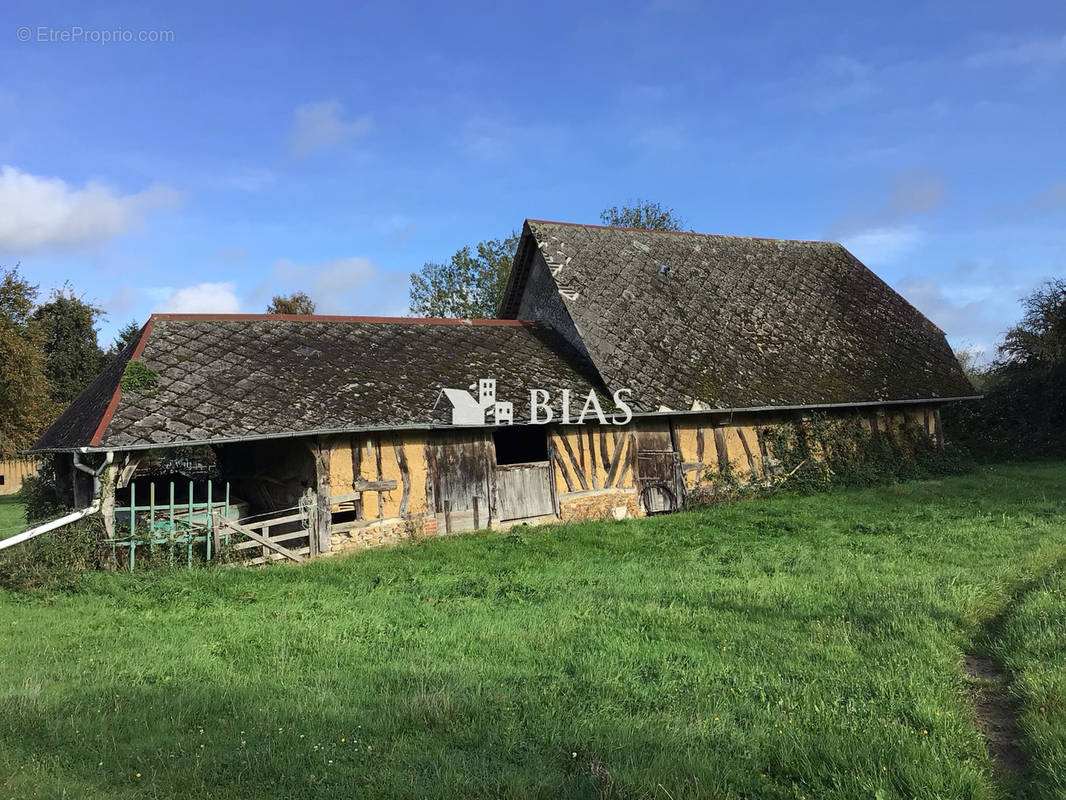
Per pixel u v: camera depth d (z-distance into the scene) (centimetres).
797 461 1809
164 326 1397
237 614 834
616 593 873
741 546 1168
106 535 1070
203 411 1191
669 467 1644
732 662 611
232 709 529
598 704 525
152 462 1856
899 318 2295
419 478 1356
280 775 422
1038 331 2716
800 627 704
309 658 650
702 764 427
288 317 1556
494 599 872
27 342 2586
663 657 625
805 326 2081
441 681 571
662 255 2111
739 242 2325
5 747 461
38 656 680
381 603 867
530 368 1623
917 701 508
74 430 1263
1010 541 1062
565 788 402
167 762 440
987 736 481
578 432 1546
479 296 4169
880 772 416
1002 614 743
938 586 824
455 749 455
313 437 1252
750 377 1803
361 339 1562
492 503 1434
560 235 1986
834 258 2464
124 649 697
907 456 2020
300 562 1182
